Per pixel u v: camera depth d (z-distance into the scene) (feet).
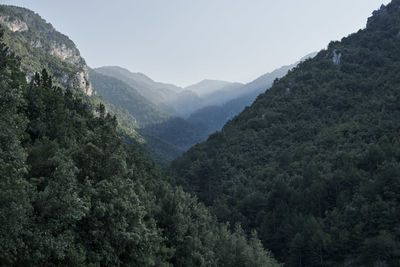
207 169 368.68
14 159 73.00
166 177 313.94
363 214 237.04
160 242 136.67
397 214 228.63
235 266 176.24
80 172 107.65
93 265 86.07
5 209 63.31
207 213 222.28
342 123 390.83
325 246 231.09
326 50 632.79
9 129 73.67
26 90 174.40
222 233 192.95
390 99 372.58
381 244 211.20
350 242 233.14
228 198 333.42
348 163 289.12
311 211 273.54
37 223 74.84
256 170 381.19
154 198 164.86
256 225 295.07
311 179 297.94
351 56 555.28
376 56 517.96
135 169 185.37
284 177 338.95
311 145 370.73
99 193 99.55
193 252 147.13
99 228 95.45
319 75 549.54
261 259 180.34
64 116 180.86
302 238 240.12
